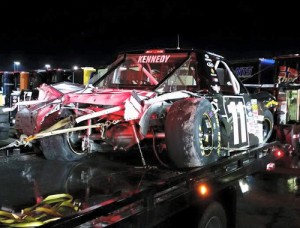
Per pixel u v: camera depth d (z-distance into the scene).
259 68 11.91
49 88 4.50
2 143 9.08
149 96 4.05
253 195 6.49
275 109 9.01
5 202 2.86
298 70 10.55
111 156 4.79
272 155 5.22
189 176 3.15
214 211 3.53
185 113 3.95
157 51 5.21
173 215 3.23
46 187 3.29
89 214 2.23
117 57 5.51
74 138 4.48
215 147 4.32
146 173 3.86
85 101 4.16
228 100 4.93
